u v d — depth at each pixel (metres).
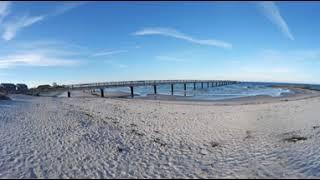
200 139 9.61
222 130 11.16
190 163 6.77
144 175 5.84
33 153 7.22
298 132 10.10
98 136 9.45
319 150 7.62
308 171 5.98
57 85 52.97
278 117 14.09
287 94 41.69
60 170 6.04
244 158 7.12
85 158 6.95
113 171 6.07
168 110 18.81
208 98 32.94
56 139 8.77
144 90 67.12
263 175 5.73
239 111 17.48
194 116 15.45
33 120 12.47
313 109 17.30
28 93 39.25
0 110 15.91
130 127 11.77
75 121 12.36
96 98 32.91
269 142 8.76
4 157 6.84
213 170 6.16
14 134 9.34
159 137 9.90
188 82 63.03
